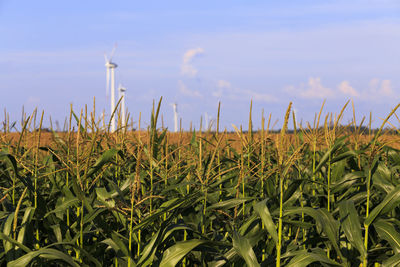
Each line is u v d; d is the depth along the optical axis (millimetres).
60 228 5668
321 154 7305
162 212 4230
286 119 4426
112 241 4785
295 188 4730
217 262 4988
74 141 5816
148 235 5473
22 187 6852
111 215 6086
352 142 7863
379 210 4609
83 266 4742
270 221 4379
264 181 5594
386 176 6031
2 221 5109
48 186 7352
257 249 5902
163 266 4262
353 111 7074
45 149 5828
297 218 6422
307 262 4328
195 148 7602
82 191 4473
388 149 6762
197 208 6457
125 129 6219
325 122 6285
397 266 4531
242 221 5840
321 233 5750
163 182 6531
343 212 4816
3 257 4867
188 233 5500
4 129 7594
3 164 7332
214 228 7352
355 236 4629
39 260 4660
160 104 4586
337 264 4211
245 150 6301
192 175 5941
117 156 6551
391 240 4594
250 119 5973
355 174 5910
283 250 5887
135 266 4289
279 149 4629
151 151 4727
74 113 5930
